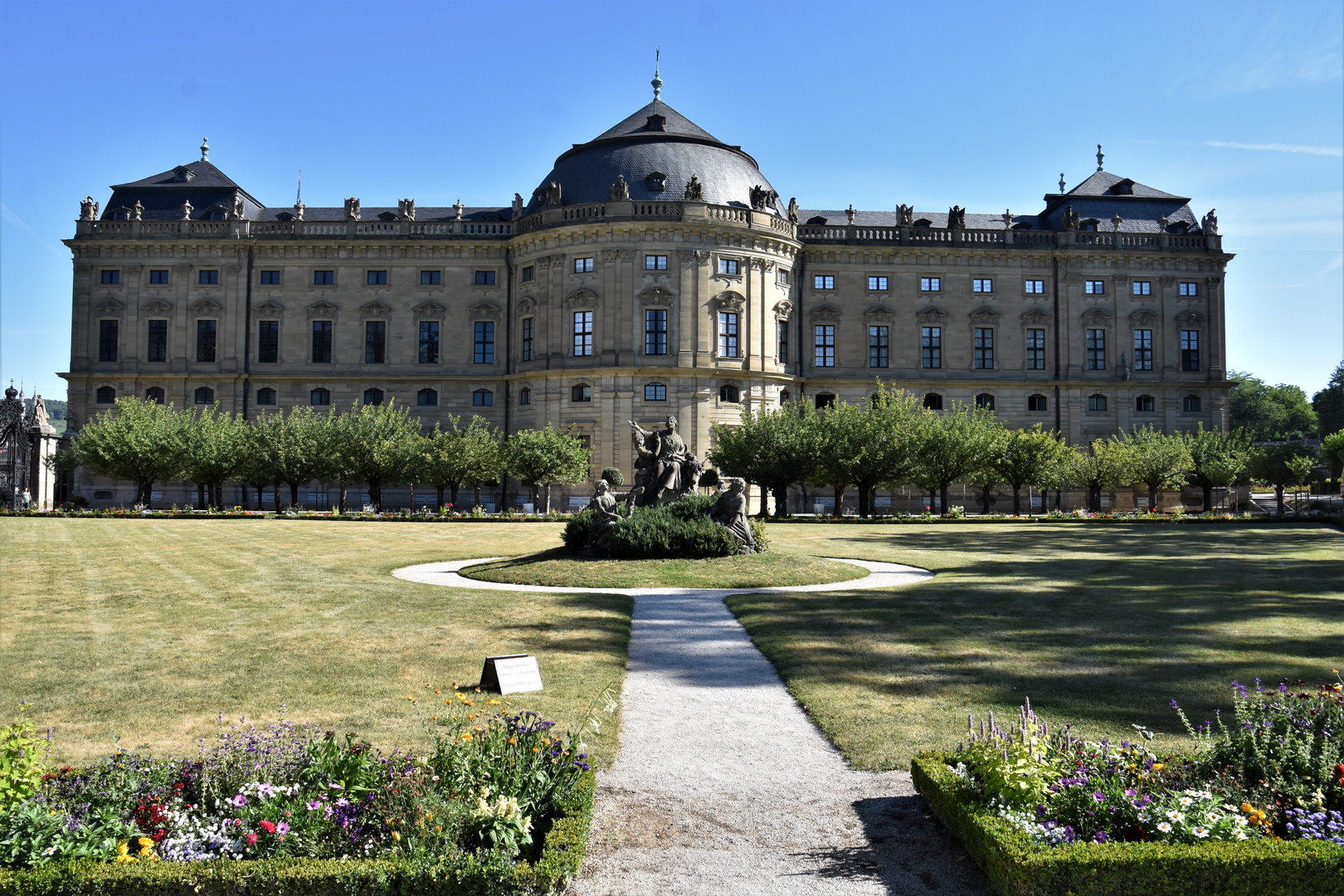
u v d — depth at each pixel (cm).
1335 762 930
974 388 9044
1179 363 9175
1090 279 9188
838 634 2050
